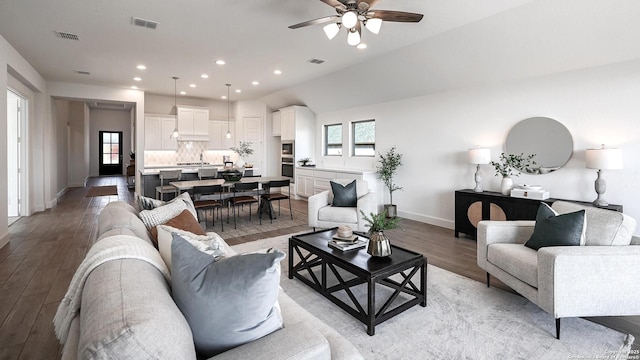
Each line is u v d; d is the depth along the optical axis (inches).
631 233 89.6
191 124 326.0
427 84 202.8
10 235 178.7
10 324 89.2
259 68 216.8
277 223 211.3
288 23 143.4
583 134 146.2
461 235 186.5
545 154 158.4
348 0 98.0
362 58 194.7
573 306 81.5
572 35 131.6
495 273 107.1
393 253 103.9
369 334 85.7
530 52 147.8
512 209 157.5
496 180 178.9
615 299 81.6
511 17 133.4
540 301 86.4
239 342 44.6
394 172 237.9
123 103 294.2
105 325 32.4
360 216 167.6
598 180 136.3
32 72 212.5
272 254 45.7
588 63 140.9
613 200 139.1
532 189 153.3
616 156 127.0
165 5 126.4
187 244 49.0
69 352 38.3
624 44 126.8
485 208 168.1
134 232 75.9
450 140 201.0
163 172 232.7
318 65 209.8
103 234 68.6
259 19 139.3
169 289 50.1
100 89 271.9
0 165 157.9
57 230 190.2
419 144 220.1
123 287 39.8
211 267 46.3
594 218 95.4
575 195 149.8
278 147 355.9
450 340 83.0
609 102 138.3
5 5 126.0
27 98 221.3
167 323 35.5
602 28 124.2
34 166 242.7
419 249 159.9
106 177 526.9
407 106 227.1
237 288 43.6
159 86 274.5
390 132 241.0
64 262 137.7
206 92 303.4
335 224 171.3
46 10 130.4
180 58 193.8
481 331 87.0
